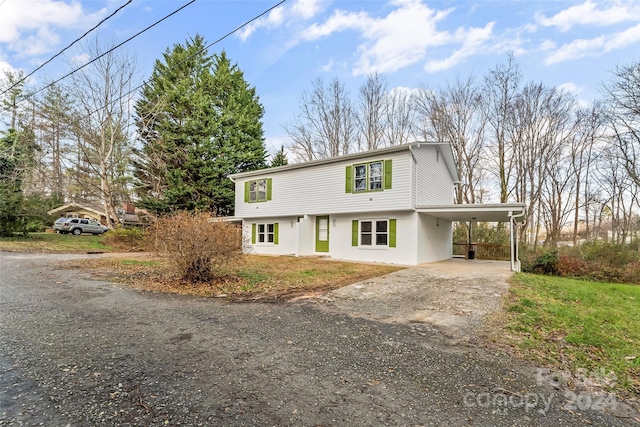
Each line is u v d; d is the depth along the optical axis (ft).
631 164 61.26
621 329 16.58
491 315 17.92
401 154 43.21
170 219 28.53
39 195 68.18
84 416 7.79
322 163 50.98
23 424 7.41
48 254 46.88
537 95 69.72
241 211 63.26
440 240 53.72
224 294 23.06
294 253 55.47
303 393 9.19
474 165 77.92
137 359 11.36
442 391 9.52
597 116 65.36
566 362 11.96
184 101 75.92
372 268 37.88
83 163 69.77
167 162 75.25
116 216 69.77
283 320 16.60
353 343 13.39
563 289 27.45
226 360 11.43
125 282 26.63
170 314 17.46
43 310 17.61
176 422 7.64
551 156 70.79
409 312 18.49
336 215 51.29
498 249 57.06
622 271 40.40
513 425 7.91
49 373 10.13
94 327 14.88
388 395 9.20
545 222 77.61
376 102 84.84
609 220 81.35
